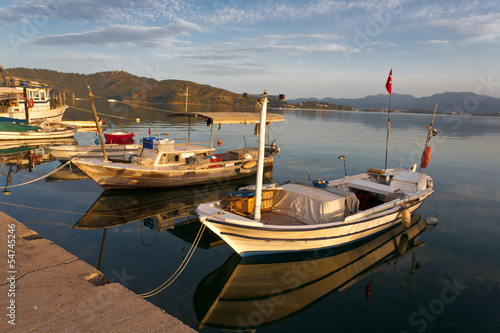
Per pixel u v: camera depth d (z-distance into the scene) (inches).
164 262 338.3
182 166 637.9
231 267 338.6
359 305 275.4
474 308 271.0
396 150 1248.2
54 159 888.9
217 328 236.4
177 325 140.3
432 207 561.0
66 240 380.8
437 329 242.1
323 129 2272.4
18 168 764.6
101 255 345.7
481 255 377.4
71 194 580.1
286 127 2326.5
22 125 1178.6
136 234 413.4
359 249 396.5
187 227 453.1
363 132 2085.4
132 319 142.0
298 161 965.2
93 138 1331.2
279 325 244.2
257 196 333.1
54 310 143.7
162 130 1651.1
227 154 813.9
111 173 572.4
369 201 468.1
